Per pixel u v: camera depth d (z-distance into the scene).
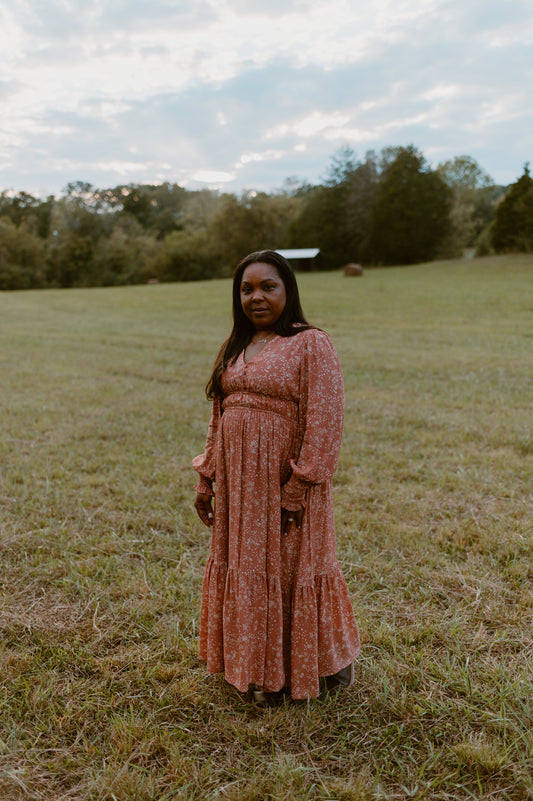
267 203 59.44
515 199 42.66
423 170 50.06
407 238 48.19
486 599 2.81
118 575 3.10
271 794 1.75
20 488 4.34
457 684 2.22
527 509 3.88
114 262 62.91
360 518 3.79
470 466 4.77
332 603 2.07
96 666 2.38
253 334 2.16
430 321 16.47
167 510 3.97
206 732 2.03
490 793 1.76
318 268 53.66
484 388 7.90
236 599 1.99
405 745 1.94
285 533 2.00
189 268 60.09
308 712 2.08
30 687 2.25
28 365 10.45
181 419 6.50
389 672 2.30
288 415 1.98
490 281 28.59
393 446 5.45
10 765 1.88
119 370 9.93
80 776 1.85
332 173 55.47
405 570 3.12
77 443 5.64
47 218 70.12
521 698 2.12
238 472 1.98
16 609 2.79
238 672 1.99
